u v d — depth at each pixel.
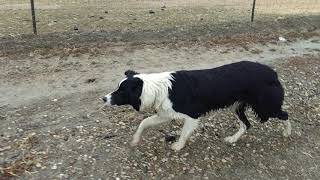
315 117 2.09
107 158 1.61
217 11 4.11
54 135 1.74
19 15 3.48
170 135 1.77
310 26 3.85
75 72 2.45
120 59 2.69
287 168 1.69
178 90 1.56
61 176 1.49
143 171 1.56
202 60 2.80
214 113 1.88
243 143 1.81
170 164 1.62
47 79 2.34
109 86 2.29
